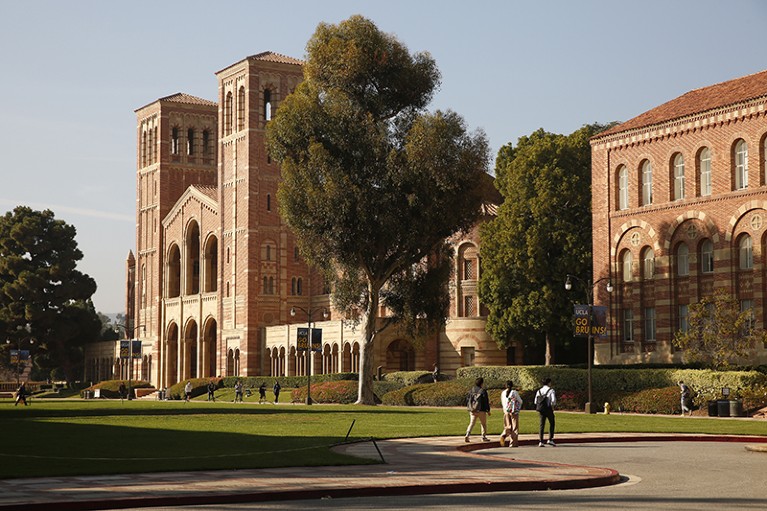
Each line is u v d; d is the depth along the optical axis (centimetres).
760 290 5834
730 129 6050
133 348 10631
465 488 2161
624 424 4394
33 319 14462
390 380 8306
